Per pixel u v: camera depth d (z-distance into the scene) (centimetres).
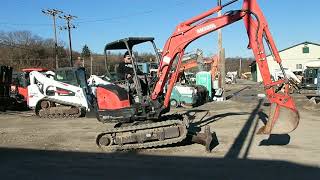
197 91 2734
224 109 2383
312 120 1827
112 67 1277
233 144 1254
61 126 1816
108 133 1201
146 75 1273
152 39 1236
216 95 3225
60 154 1170
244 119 1850
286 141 1290
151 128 1186
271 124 1112
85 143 1346
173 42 1237
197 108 2509
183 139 1171
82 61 7294
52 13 5953
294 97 3419
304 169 929
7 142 1390
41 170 974
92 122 1950
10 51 8688
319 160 1019
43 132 1628
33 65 8575
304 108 2411
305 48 8312
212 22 1206
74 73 2214
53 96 2239
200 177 878
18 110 2762
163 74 1237
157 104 1226
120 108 1232
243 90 5022
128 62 1259
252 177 867
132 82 1248
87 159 1091
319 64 4503
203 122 1780
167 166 988
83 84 2214
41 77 2256
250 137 1370
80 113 2191
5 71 2631
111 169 970
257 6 1146
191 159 1062
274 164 983
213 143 1265
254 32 1148
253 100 3127
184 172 924
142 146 1184
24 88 2792
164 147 1230
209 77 3142
